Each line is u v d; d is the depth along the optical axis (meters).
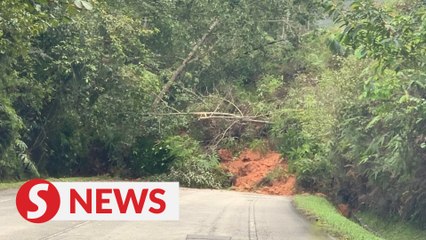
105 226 11.66
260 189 29.09
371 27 9.32
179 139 30.64
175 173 29.38
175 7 31.00
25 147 22.44
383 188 18.75
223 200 20.55
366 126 17.05
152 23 30.02
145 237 10.34
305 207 17.81
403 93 12.07
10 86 21.56
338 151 21.92
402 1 13.60
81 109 25.44
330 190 25.45
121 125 27.58
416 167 15.03
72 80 23.70
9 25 14.69
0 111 21.38
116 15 26.23
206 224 12.60
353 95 19.39
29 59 20.67
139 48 26.23
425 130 13.68
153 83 26.95
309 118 26.00
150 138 30.88
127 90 25.58
